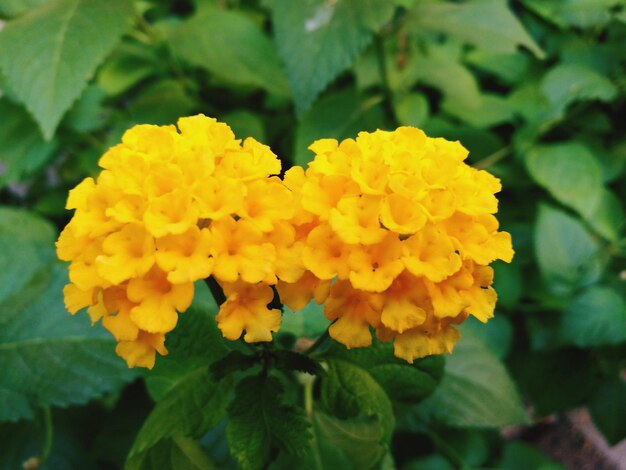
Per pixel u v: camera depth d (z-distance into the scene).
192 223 0.08
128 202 0.09
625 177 0.21
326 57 0.14
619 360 0.18
